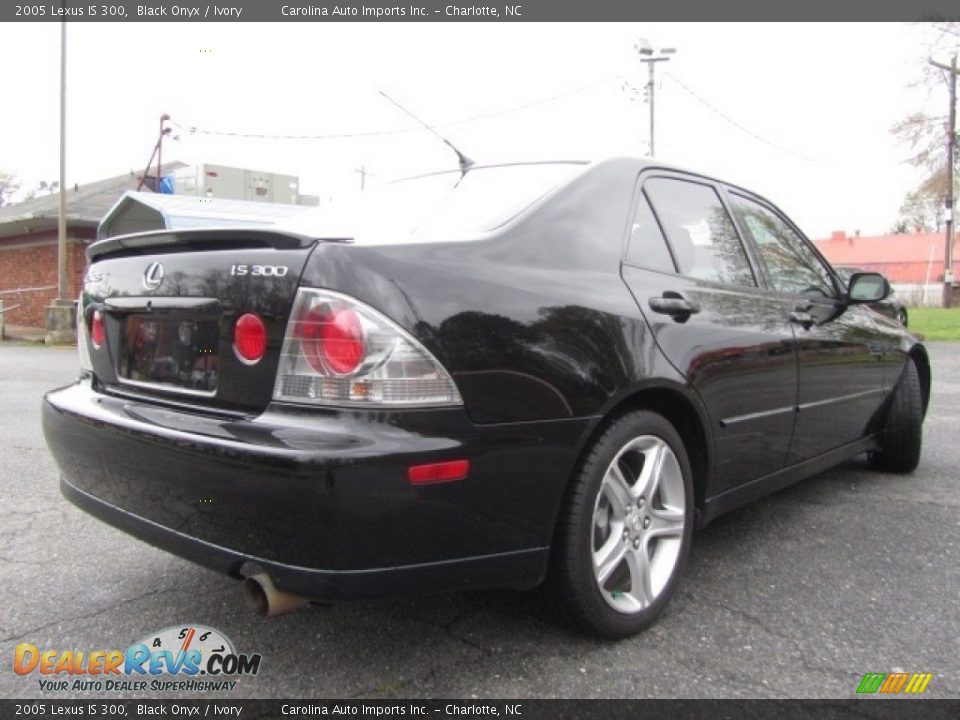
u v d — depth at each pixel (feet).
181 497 6.81
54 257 63.41
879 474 14.93
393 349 6.37
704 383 8.87
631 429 8.03
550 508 7.27
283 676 7.46
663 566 8.63
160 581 9.65
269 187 54.54
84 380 9.21
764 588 9.51
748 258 10.75
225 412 6.94
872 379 13.00
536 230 7.89
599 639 8.08
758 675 7.48
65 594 9.27
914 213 192.13
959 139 93.09
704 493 9.32
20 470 14.99
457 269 6.97
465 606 8.94
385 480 6.12
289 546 6.21
